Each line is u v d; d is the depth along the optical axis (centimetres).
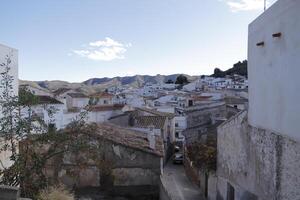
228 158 1473
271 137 970
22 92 1384
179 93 7950
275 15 924
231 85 9012
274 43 936
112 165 2231
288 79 839
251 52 1174
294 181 810
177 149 4516
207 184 1953
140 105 6362
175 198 1969
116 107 4559
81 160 1608
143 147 2412
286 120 855
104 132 2519
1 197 1003
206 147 1903
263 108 1042
